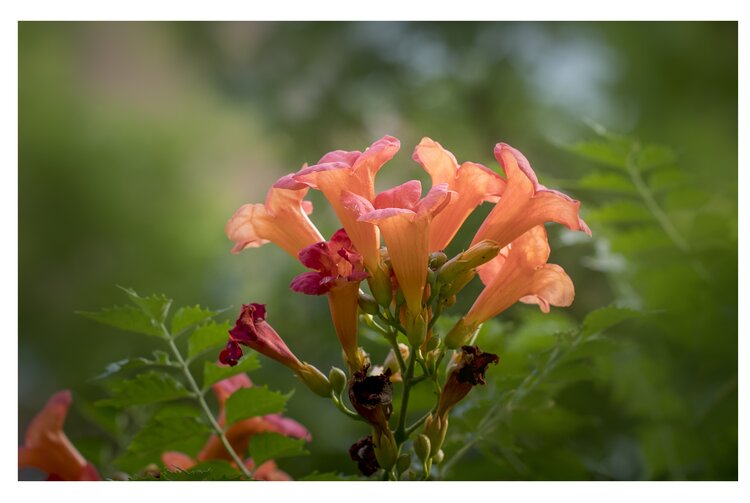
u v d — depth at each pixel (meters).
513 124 2.48
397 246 0.91
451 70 2.49
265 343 0.93
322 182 0.92
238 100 2.83
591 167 1.85
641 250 1.24
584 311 1.54
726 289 1.23
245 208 0.96
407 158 2.30
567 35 2.50
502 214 0.93
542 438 1.14
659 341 1.26
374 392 0.90
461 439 1.05
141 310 0.97
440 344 0.99
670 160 1.19
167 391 0.98
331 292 0.92
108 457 1.15
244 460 1.05
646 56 2.42
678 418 1.20
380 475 0.96
